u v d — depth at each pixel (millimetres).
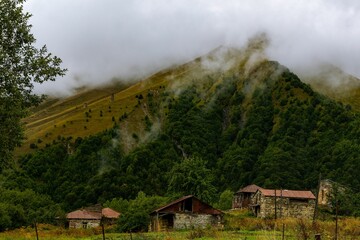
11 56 35781
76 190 196000
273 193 97125
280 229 53250
